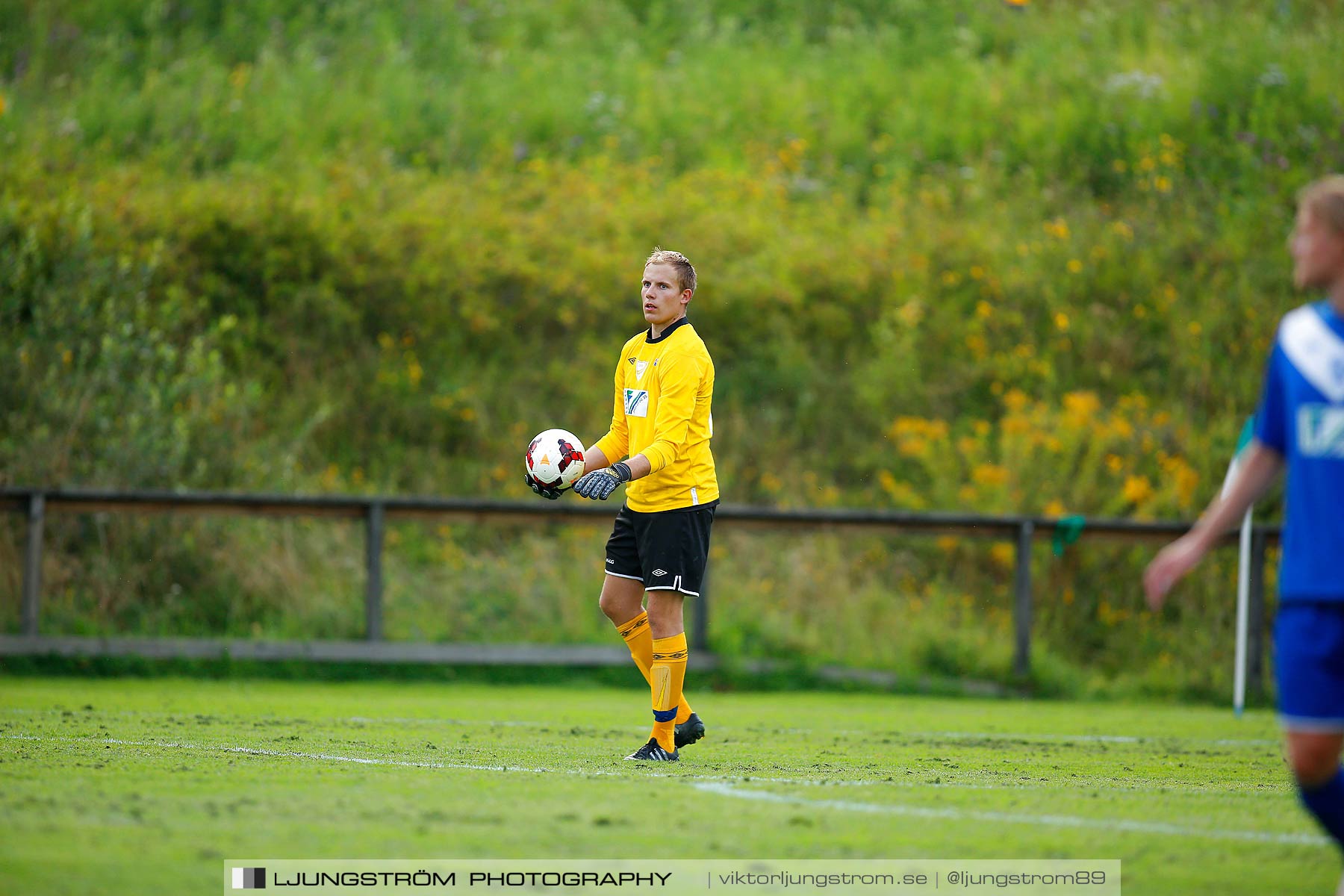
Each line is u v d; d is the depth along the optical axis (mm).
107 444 42375
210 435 44656
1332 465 10102
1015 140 67312
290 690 35344
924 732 27031
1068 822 13664
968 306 57125
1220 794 16547
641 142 65562
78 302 45281
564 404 52062
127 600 40844
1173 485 48438
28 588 36469
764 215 59594
